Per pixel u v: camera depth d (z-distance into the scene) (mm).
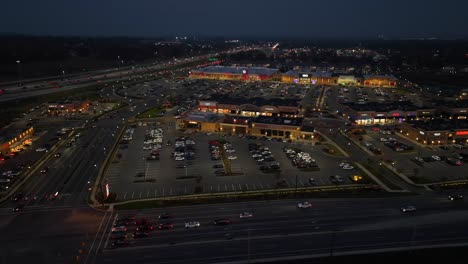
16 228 69188
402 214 74125
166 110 171125
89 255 60906
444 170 98875
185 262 59094
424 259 59312
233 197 81875
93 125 145125
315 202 79750
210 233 67562
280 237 66125
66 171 98062
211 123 137750
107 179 93000
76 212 75438
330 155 111562
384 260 59156
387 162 104938
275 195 82625
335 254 60781
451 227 69000
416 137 125500
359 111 148375
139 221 71000
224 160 107000
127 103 187000
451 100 185000
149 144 121312
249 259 59656
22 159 106875
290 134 129125
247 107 160375
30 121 149500
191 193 84688
